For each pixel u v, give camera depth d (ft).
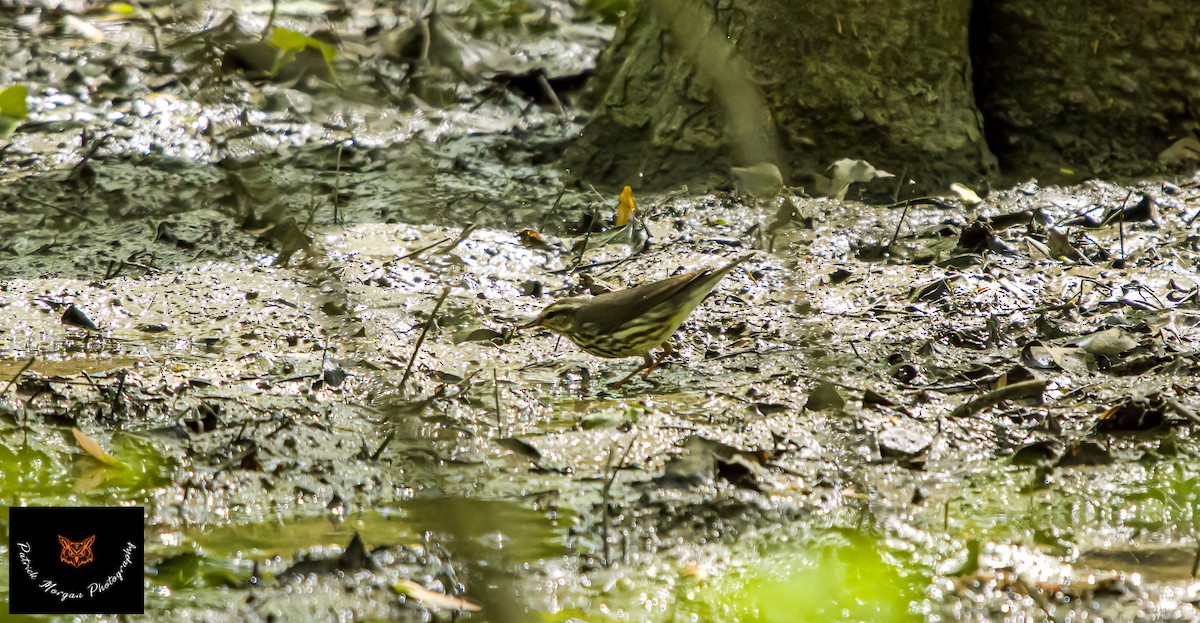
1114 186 48.16
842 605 21.86
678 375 33.78
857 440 28.91
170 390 31.37
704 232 44.96
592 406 31.37
